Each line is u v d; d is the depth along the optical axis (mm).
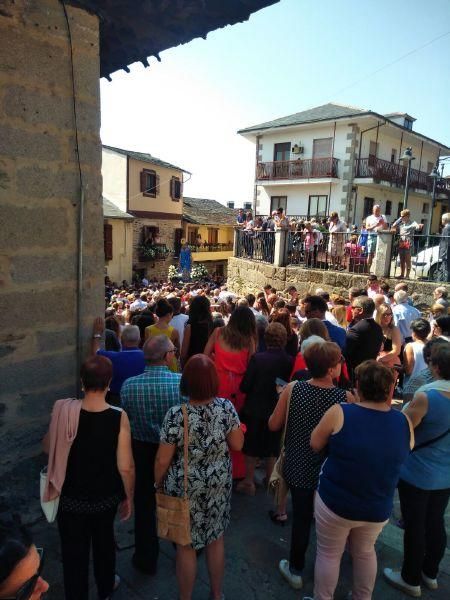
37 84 2838
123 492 2258
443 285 8555
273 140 24312
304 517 2539
